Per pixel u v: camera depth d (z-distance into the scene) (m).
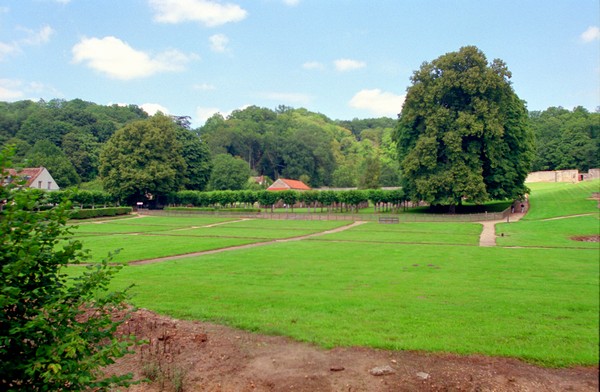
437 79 62.94
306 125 161.50
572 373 7.51
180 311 11.38
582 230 37.62
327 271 18.12
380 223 55.78
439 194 63.53
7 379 5.39
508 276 16.62
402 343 8.87
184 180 91.50
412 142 66.94
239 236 37.41
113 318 10.45
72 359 5.50
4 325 5.41
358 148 156.38
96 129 119.69
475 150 60.62
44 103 148.50
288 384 7.45
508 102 63.28
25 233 5.39
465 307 11.57
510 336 9.16
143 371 8.08
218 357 8.58
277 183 109.31
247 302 12.35
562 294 13.15
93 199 75.56
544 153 109.00
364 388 7.23
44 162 88.50
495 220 56.28
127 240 33.16
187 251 26.16
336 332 9.60
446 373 7.62
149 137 82.69
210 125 166.62
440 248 27.59
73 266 20.03
